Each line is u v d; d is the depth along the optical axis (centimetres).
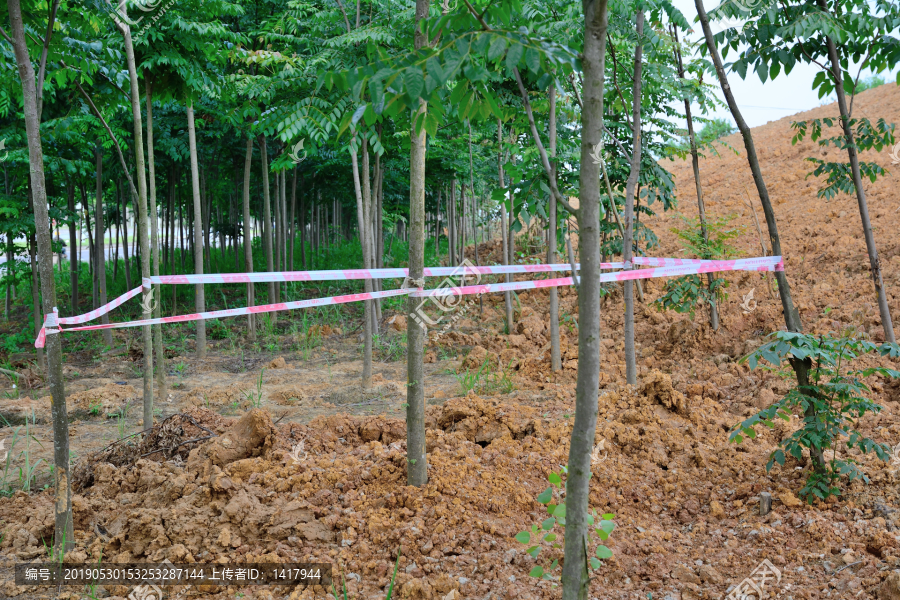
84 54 471
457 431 450
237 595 290
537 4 519
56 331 318
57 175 1069
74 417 605
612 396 487
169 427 444
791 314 358
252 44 802
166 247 1530
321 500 346
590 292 197
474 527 325
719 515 347
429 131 217
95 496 371
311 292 1364
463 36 181
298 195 1642
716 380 556
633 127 557
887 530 308
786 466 378
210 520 330
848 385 331
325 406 600
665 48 581
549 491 236
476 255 1253
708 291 659
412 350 353
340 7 600
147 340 486
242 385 684
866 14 412
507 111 247
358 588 288
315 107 538
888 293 645
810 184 1070
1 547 336
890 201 890
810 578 282
